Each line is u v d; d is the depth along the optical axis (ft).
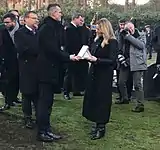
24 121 18.37
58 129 17.67
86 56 15.33
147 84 24.21
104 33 15.79
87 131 17.49
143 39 21.58
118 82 23.57
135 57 20.94
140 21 77.30
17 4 74.13
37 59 15.35
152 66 23.99
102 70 15.84
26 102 17.46
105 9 77.20
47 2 76.23
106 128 18.04
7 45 19.40
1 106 21.97
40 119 15.67
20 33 16.58
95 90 15.93
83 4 79.97
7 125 17.98
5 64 19.66
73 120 19.29
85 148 15.23
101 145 15.65
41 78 15.20
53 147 15.20
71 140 16.16
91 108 16.10
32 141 15.83
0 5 72.23
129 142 16.17
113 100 24.44
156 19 77.77
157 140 16.57
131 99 24.79
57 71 15.40
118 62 22.25
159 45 22.81
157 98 24.40
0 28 19.43
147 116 20.57
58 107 22.18
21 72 16.83
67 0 74.90
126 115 20.65
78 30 23.18
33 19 16.71
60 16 15.15
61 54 15.03
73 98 25.07
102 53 15.74
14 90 20.65
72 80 24.50
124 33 21.65
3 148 14.88
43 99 15.47
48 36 14.78
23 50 16.43
